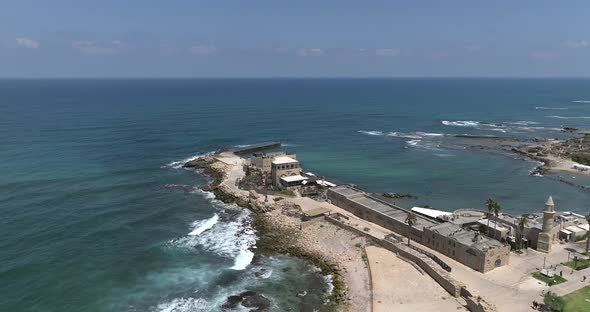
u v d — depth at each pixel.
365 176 172.00
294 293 82.38
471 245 86.50
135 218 120.06
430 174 176.00
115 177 159.75
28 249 97.69
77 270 89.50
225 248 102.50
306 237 106.88
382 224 110.56
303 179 146.88
